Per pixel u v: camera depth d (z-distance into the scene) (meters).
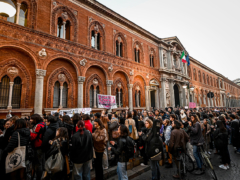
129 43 21.39
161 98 25.38
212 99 46.25
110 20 19.20
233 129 8.75
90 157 4.35
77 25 15.48
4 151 4.07
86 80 15.59
